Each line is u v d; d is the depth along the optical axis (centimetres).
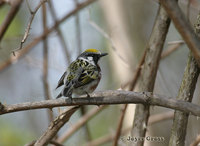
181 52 1427
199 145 813
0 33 980
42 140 773
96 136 1413
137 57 1245
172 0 519
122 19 1310
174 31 1423
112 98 695
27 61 1266
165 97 669
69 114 748
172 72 1342
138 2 1397
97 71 923
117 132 1003
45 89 1152
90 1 1299
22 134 1402
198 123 838
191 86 702
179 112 714
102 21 1509
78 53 1256
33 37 1315
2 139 1347
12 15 967
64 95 753
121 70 1220
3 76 1620
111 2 1343
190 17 1227
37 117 1499
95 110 1209
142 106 821
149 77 820
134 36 1303
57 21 1265
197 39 532
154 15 1421
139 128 818
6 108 686
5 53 1356
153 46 816
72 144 1369
